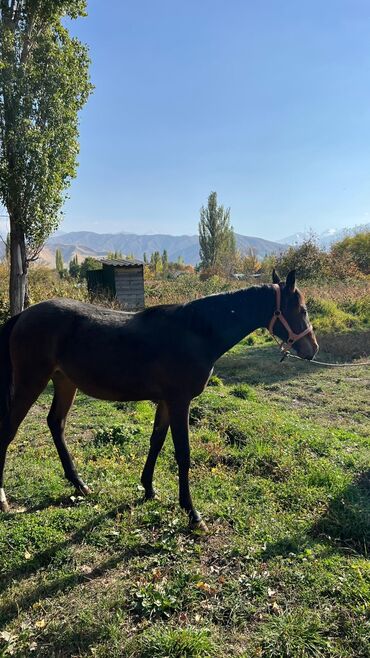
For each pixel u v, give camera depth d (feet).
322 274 78.18
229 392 24.18
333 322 43.93
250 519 11.73
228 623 8.47
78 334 11.66
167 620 8.59
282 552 10.45
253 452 15.67
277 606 8.78
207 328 11.69
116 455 15.74
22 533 11.13
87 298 46.91
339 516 11.81
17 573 10.04
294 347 12.86
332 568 9.83
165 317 11.79
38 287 46.21
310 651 7.80
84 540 11.07
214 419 19.02
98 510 12.34
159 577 9.70
